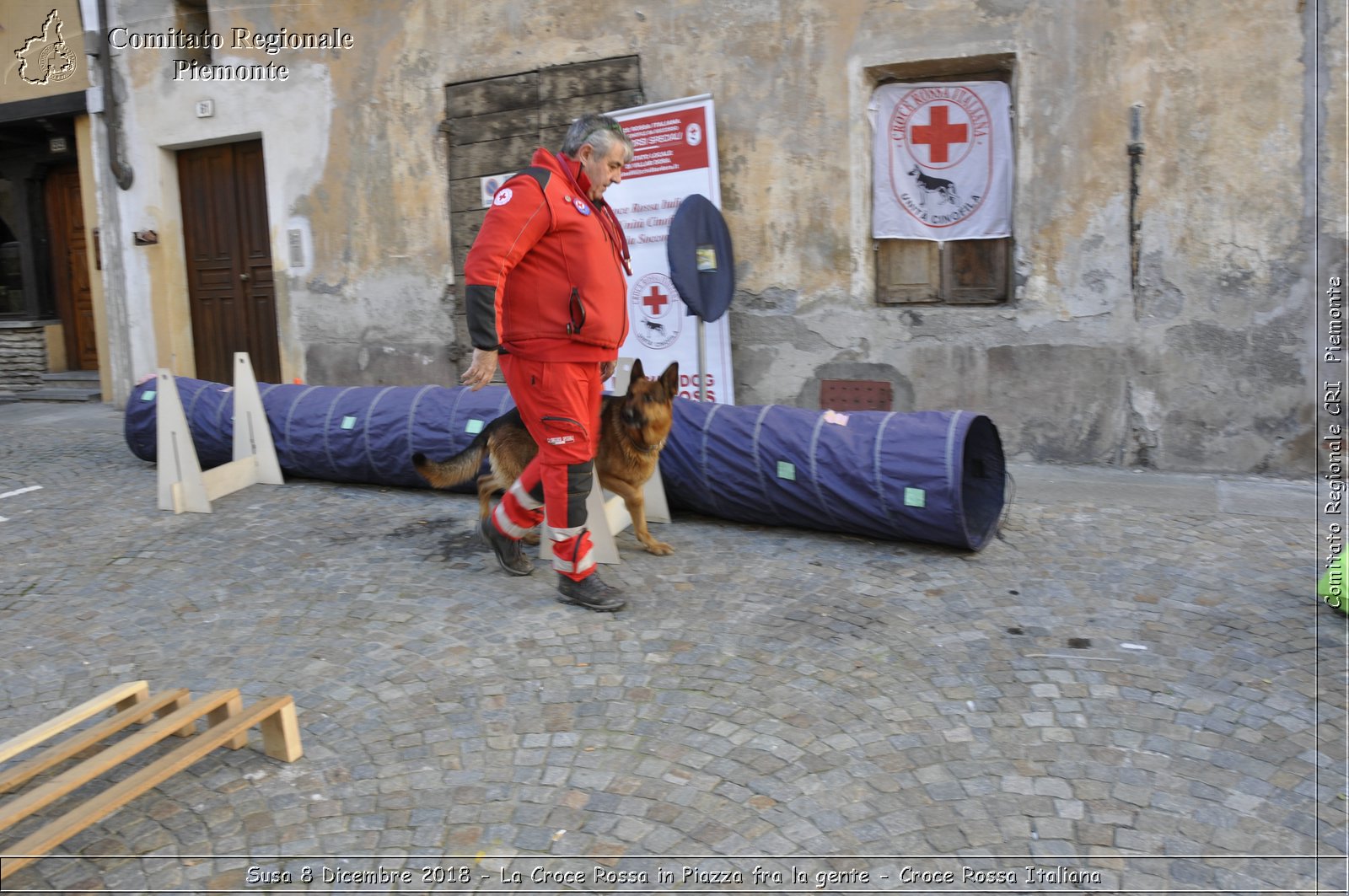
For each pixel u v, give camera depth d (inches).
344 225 343.6
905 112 266.1
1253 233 234.7
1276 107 229.3
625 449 184.7
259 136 359.6
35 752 126.1
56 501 245.9
